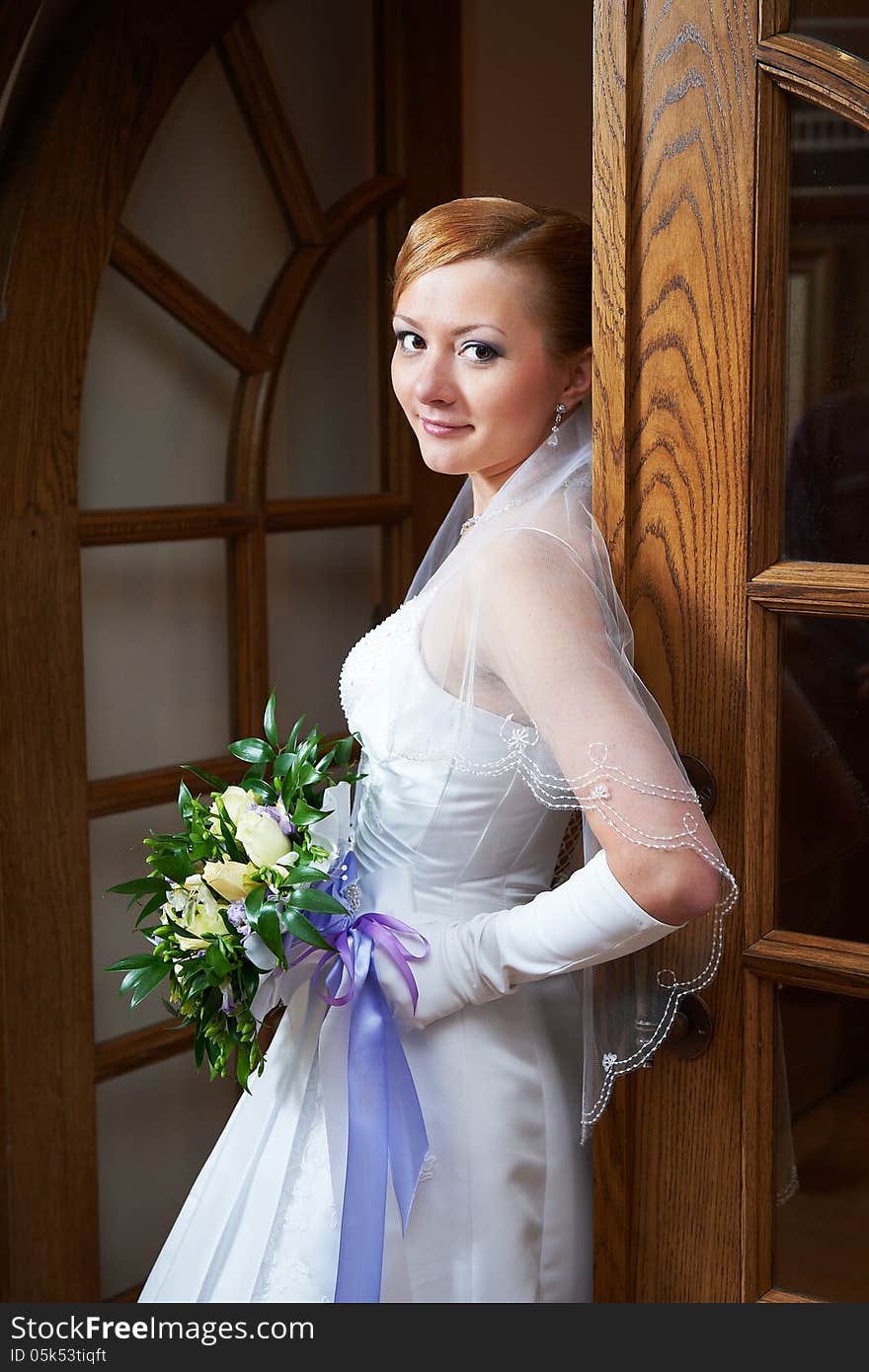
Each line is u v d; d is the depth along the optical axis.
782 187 1.21
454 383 1.39
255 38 2.33
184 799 1.38
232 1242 1.46
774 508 1.25
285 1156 1.44
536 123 2.92
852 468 1.22
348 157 2.56
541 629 1.24
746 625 1.26
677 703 1.31
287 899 1.29
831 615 1.23
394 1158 1.34
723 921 1.29
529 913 1.28
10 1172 2.14
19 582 2.07
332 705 2.67
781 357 1.24
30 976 2.14
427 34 2.64
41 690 2.12
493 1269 1.38
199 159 2.32
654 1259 1.37
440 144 2.69
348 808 1.47
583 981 1.54
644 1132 1.36
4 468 2.04
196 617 2.43
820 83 1.17
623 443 1.29
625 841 1.16
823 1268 1.29
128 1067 2.31
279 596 2.55
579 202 3.05
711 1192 1.33
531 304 1.37
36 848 2.13
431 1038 1.40
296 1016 1.50
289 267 2.45
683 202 1.24
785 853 1.28
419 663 1.38
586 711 1.19
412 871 1.41
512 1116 1.40
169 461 2.35
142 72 2.13
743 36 1.20
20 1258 2.16
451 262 1.37
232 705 2.50
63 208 2.07
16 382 2.04
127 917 2.36
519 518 1.34
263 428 2.42
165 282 2.23
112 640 2.29
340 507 2.58
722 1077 1.32
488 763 1.34
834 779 1.25
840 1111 1.27
